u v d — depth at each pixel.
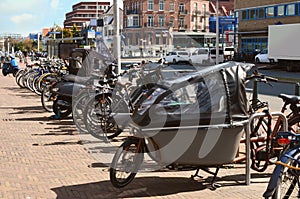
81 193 5.96
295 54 35.38
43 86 14.80
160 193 5.98
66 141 9.18
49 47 29.69
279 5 46.62
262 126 6.72
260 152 6.57
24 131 10.27
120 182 6.05
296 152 4.79
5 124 11.16
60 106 11.70
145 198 5.78
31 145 8.82
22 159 7.72
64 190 6.07
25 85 19.41
